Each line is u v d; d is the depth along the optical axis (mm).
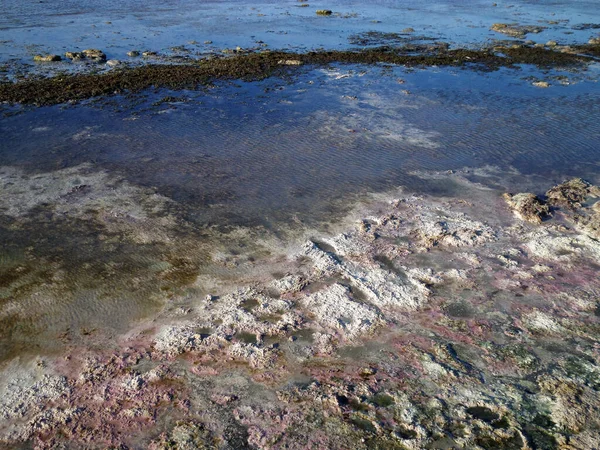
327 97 25516
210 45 35094
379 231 14352
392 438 8484
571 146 20062
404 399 9234
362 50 34562
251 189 16438
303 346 10438
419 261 13141
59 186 16156
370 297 11852
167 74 27875
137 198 15664
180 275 12430
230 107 23750
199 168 17734
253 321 11031
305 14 47938
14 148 18625
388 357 10203
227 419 8828
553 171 18141
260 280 12344
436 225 14602
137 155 18531
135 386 9438
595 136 20922
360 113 23391
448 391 9398
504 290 12148
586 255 13414
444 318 11273
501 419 8820
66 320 10969
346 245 13711
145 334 10672
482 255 13398
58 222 14297
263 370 9859
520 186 17109
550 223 14859
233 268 12727
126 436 8516
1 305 11273
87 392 9312
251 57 31719
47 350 10219
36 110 22375
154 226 14297
